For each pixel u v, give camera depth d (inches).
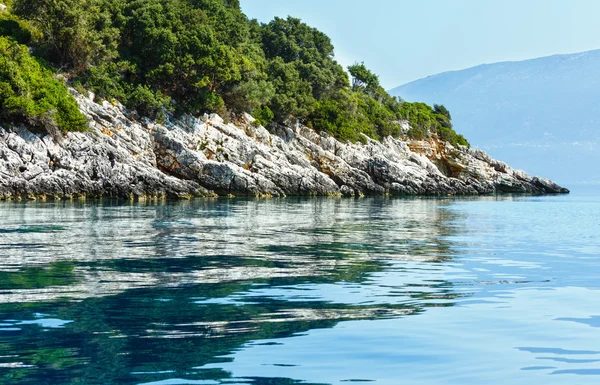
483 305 503.8
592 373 328.5
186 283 592.4
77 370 329.1
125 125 2652.6
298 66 4045.3
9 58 2449.6
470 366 340.8
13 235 1007.6
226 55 3043.8
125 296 526.0
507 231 1293.1
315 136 3629.4
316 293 550.6
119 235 1031.6
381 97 5049.2
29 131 2278.5
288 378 319.0
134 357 352.5
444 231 1263.5
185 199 2432.3
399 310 480.7
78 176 2281.0
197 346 375.9
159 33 2962.6
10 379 314.8
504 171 4692.4
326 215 1680.6
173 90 3011.8
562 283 618.5
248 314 462.9
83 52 2751.0
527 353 365.7
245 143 2933.1
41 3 2751.0
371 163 3622.0
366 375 324.5
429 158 4601.4
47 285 571.5
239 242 961.5
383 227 1328.7
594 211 2223.2
